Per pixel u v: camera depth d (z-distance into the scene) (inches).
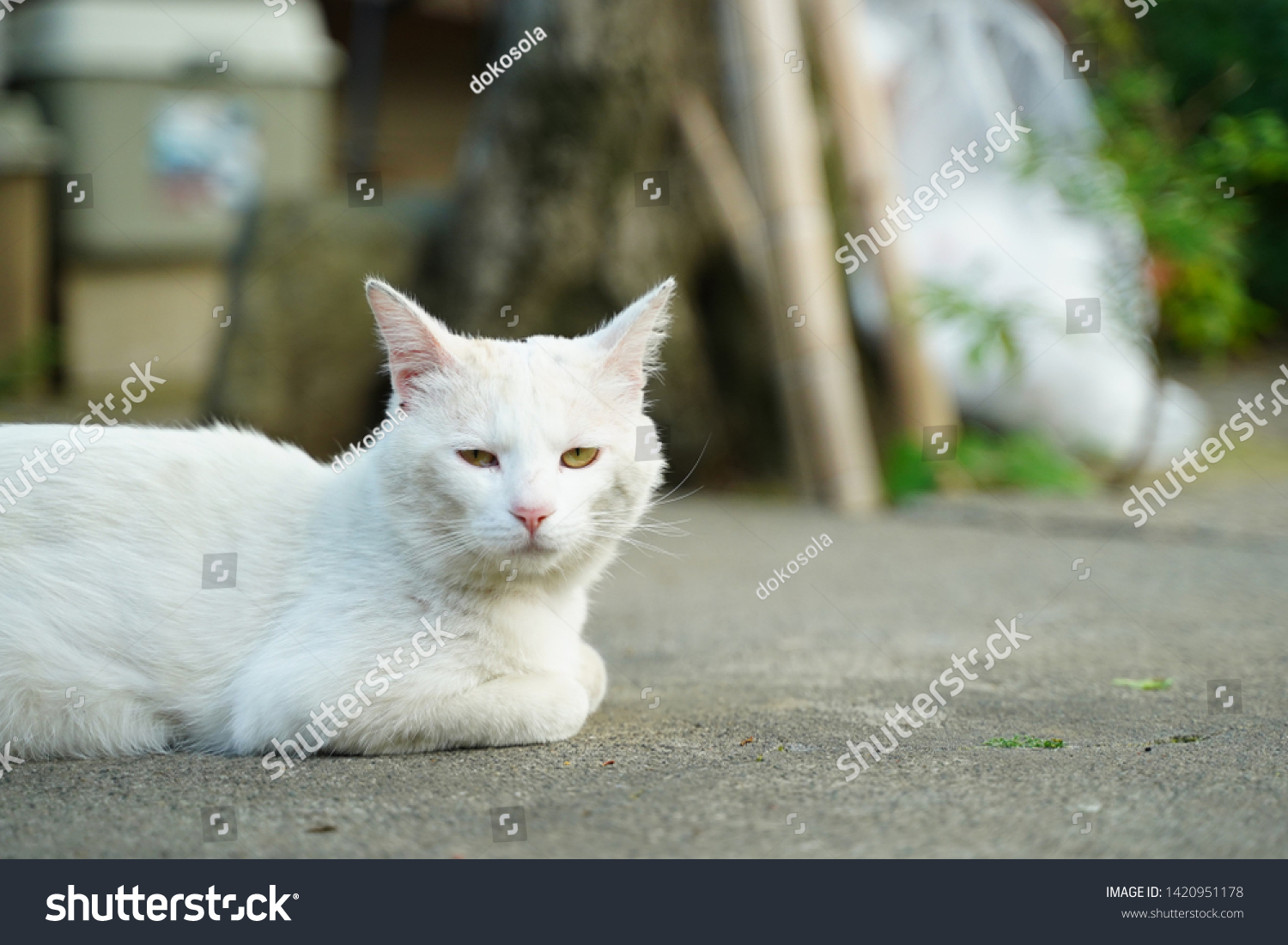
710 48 259.3
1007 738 106.8
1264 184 355.9
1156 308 258.5
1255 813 85.4
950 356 261.4
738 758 100.7
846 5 251.9
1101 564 194.7
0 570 104.4
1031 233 264.4
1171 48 349.1
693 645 150.9
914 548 208.7
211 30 340.8
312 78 351.9
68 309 331.6
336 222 272.7
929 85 275.1
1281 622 156.9
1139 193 242.4
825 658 142.9
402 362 107.4
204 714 107.1
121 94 331.9
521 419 104.6
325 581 108.0
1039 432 260.7
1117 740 106.0
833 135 257.8
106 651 105.3
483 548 103.7
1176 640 148.8
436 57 399.2
